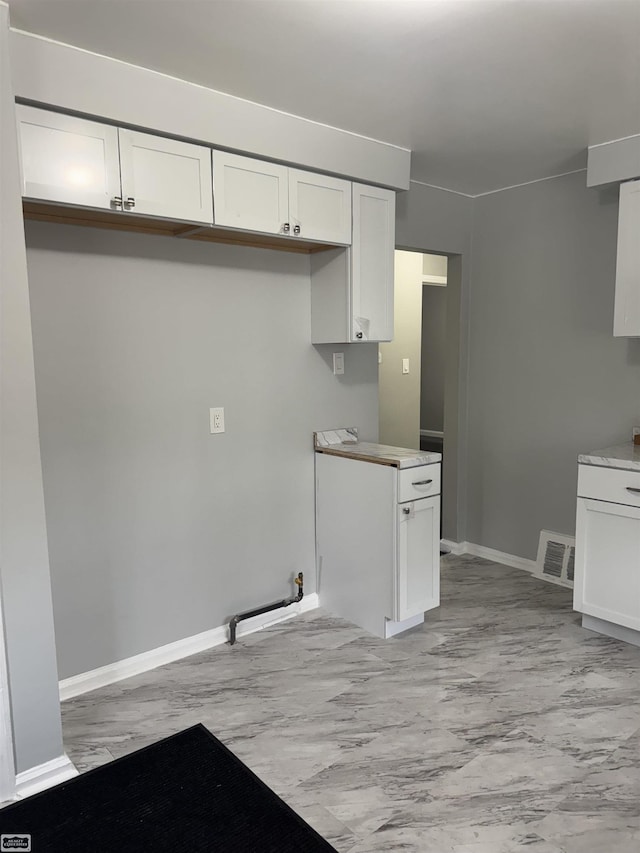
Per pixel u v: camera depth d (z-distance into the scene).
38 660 1.99
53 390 2.40
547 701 2.48
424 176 3.55
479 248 4.01
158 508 2.75
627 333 3.00
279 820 1.86
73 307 2.43
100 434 2.54
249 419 3.04
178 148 2.33
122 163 2.20
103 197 2.17
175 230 2.62
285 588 3.28
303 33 1.95
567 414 3.64
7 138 1.81
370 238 3.04
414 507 2.96
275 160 2.62
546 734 2.26
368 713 2.41
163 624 2.81
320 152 2.74
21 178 1.98
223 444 2.95
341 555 3.24
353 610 3.21
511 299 3.86
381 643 2.99
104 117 2.13
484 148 3.07
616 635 3.01
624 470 2.81
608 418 3.46
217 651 2.93
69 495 2.48
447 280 4.13
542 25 1.90
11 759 1.96
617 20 1.87
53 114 2.04
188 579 2.88
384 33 1.95
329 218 2.86
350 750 2.19
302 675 2.70
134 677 2.70
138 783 2.03
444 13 1.83
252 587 3.13
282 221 2.68
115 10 1.81
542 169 3.42
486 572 3.92
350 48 2.05
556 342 3.65
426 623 3.20
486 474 4.12
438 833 1.80
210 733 2.29
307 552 3.37
